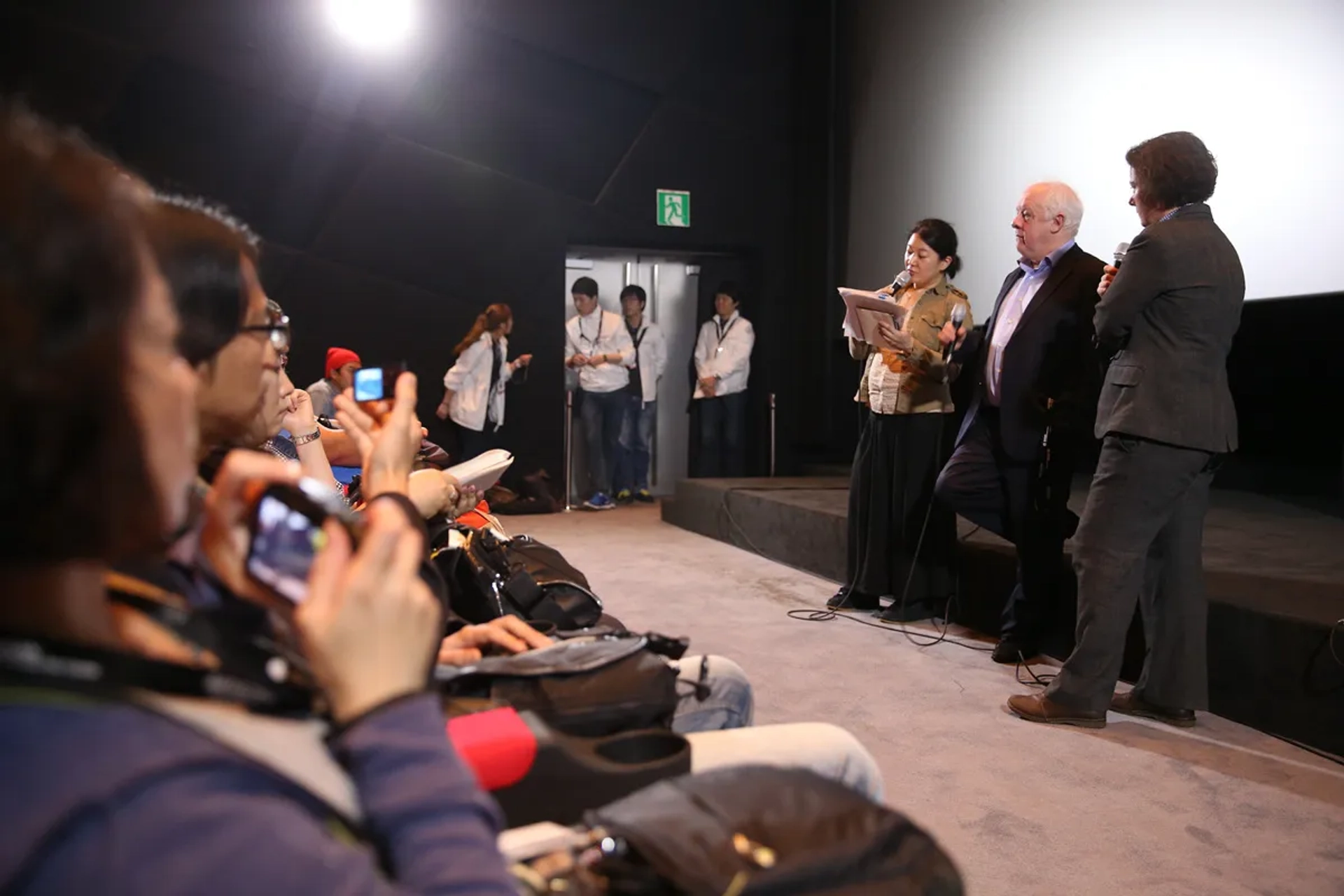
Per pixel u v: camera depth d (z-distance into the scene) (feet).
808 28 26.81
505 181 25.02
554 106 25.23
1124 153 17.46
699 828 2.69
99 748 1.68
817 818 2.77
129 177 2.77
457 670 4.11
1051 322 11.27
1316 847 6.93
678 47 26.00
